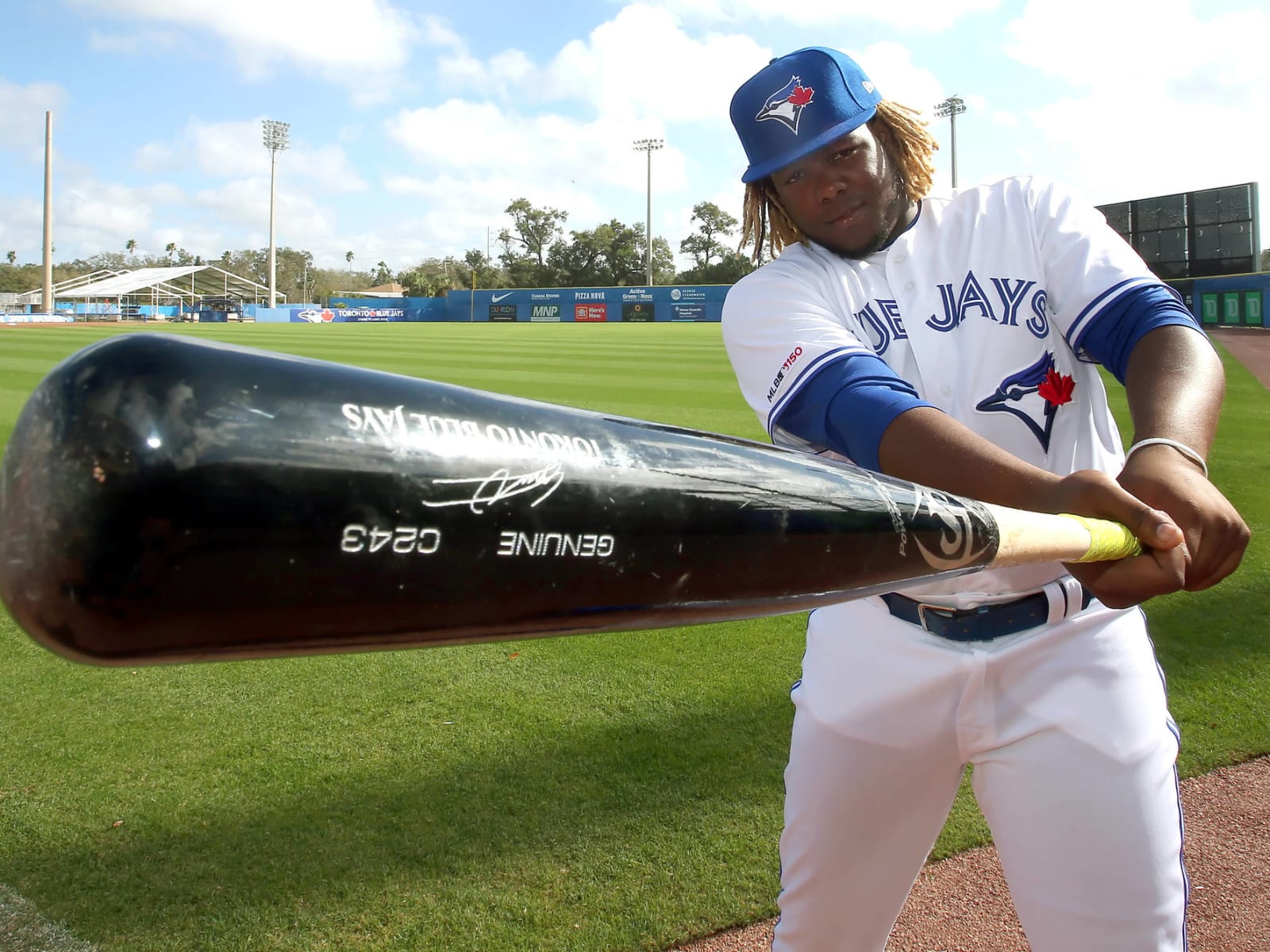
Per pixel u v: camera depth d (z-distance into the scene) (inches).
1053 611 51.1
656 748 114.6
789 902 58.9
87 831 97.1
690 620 29.0
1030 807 50.3
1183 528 40.4
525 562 23.6
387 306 2076.8
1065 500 39.7
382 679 134.9
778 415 51.3
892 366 56.6
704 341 968.3
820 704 56.5
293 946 81.7
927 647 52.4
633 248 2733.8
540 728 119.7
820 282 57.1
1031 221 56.4
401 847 94.9
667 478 27.2
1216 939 84.4
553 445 24.9
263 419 19.0
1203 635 147.1
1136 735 49.6
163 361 18.3
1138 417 46.5
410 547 21.2
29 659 140.9
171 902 86.6
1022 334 54.9
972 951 83.4
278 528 18.9
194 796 104.0
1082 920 48.9
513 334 1177.4
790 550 30.3
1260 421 355.6
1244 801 104.6
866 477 33.9
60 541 16.9
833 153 54.9
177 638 18.5
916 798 55.7
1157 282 51.6
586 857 93.7
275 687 132.2
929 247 57.7
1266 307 1041.5
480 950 81.8
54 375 18.0
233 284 2549.2
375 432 20.9
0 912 84.7
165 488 17.3
